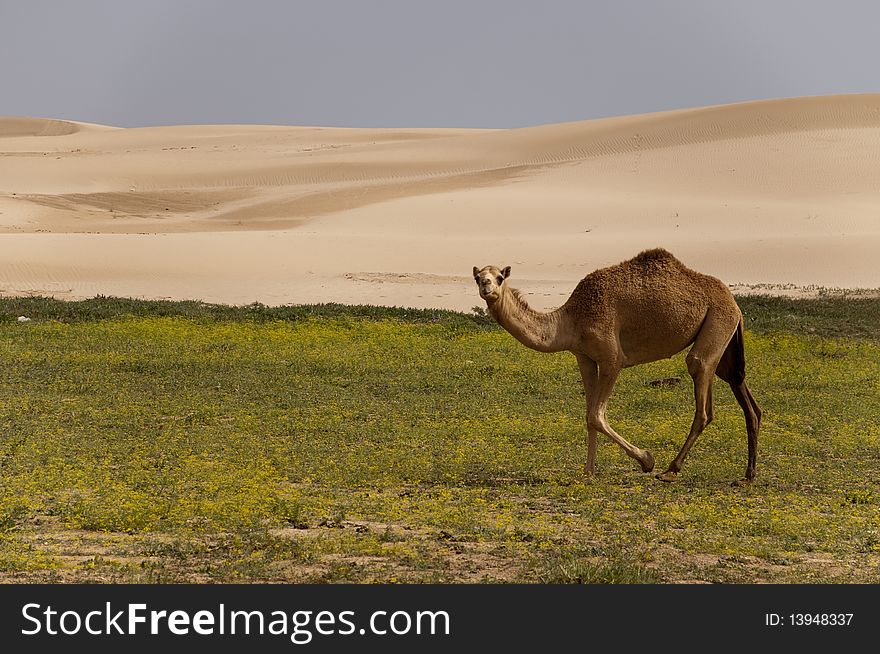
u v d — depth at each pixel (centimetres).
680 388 3959
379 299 7681
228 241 9950
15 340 4806
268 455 2573
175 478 2259
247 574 1587
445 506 2089
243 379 3881
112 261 8906
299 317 5959
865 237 10075
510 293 2512
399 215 12700
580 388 3862
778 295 7538
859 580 1642
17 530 1811
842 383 4103
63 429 2844
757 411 2516
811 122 19900
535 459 2630
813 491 2355
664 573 1648
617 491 2292
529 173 17275
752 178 15000
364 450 2664
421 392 3706
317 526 1903
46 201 14600
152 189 18425
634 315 2527
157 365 4144
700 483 2439
